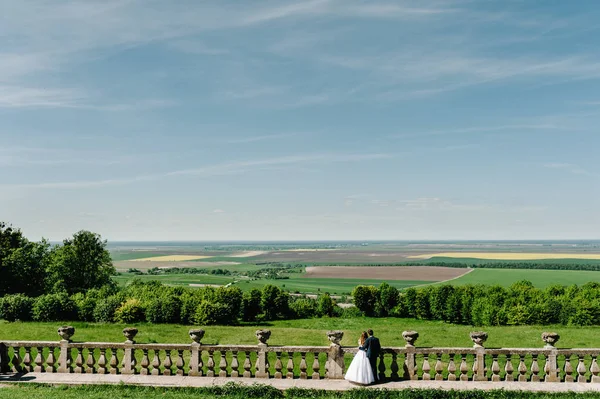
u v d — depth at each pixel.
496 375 17.47
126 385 16.91
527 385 16.95
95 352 25.56
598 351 17.30
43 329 33.06
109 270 64.50
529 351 17.52
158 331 33.97
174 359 24.59
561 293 50.06
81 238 60.78
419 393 16.09
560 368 22.03
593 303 39.44
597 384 17.06
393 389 16.47
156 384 17.06
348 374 17.23
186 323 41.09
